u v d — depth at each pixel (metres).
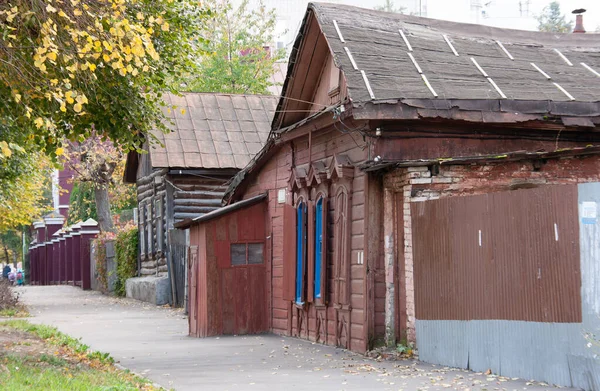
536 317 10.39
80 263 47.00
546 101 13.69
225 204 21.61
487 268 11.30
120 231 36.75
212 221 18.72
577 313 9.78
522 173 13.16
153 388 10.59
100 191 41.84
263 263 19.09
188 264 19.89
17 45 11.57
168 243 28.12
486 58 15.52
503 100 13.56
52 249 59.03
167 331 19.94
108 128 13.72
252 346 16.17
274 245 18.75
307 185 16.62
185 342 17.25
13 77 11.38
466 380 10.74
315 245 16.50
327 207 15.94
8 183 23.28
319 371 12.34
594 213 9.60
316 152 16.69
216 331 18.48
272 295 18.81
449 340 12.10
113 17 11.16
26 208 30.92
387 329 14.02
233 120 30.06
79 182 47.38
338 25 15.40
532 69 15.24
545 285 10.27
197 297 18.89
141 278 32.25
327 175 15.62
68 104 12.52
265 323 18.95
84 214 55.16
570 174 13.04
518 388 9.97
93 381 10.80
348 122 14.45
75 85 12.35
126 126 13.79
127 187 47.69
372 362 13.01
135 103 13.61
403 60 14.66
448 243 12.09
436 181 13.06
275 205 18.77
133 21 13.07
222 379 11.73
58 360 12.90
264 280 19.03
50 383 10.25
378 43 15.15
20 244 85.50
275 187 18.83
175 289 27.97
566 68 15.55
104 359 13.76
